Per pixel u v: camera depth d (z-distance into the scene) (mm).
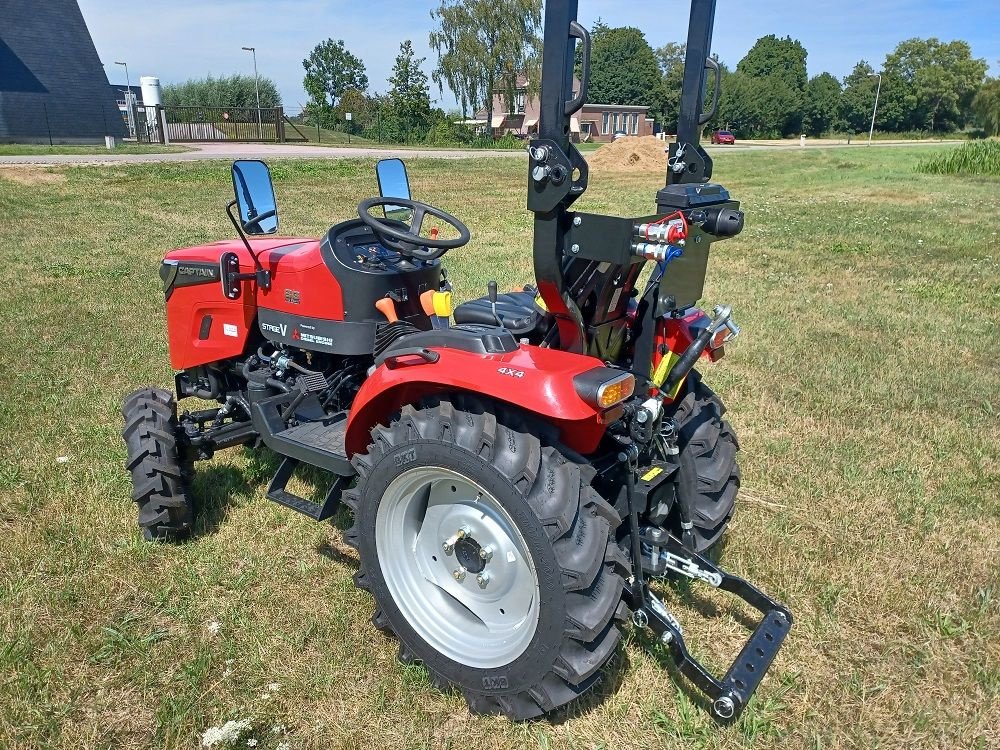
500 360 2418
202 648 2820
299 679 2676
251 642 2865
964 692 2656
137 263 9383
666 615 2523
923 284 8586
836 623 2988
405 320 3406
